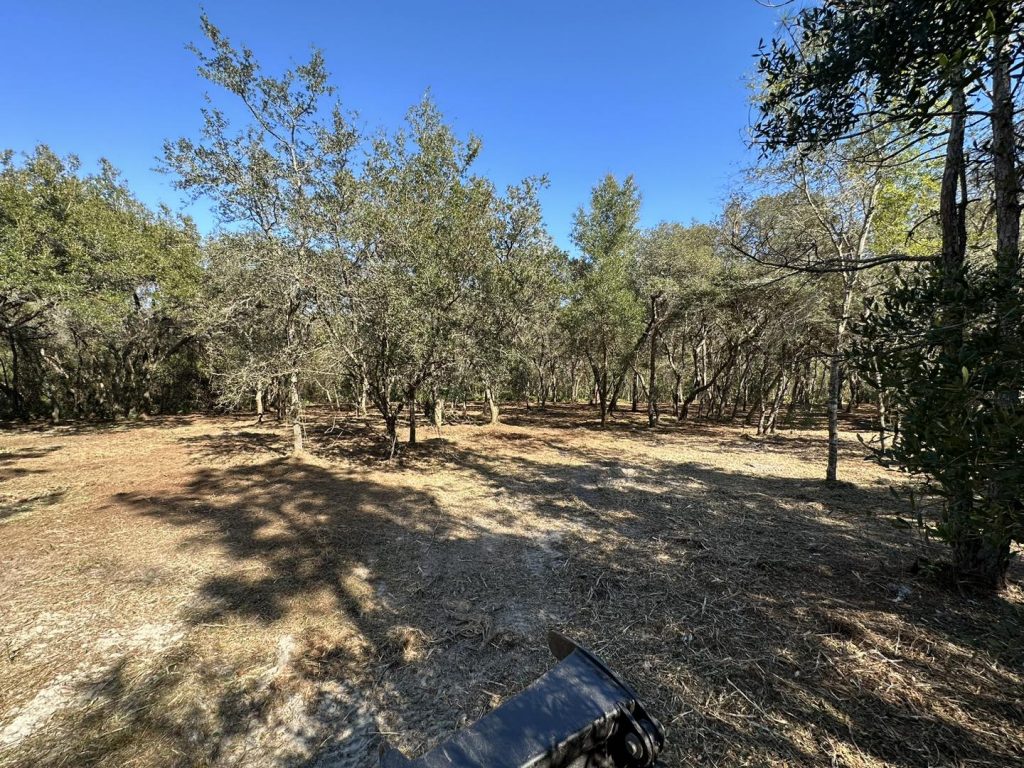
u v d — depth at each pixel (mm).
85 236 10898
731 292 10938
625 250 13570
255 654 2992
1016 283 1521
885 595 3590
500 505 6324
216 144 8023
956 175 3479
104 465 8859
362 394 9211
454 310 7547
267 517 5754
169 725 2406
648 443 11805
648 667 2789
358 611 3521
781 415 17562
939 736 2188
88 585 3930
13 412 16656
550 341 17734
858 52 1859
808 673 2689
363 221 7492
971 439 1335
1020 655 2748
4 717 2461
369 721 2432
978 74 1579
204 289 11445
